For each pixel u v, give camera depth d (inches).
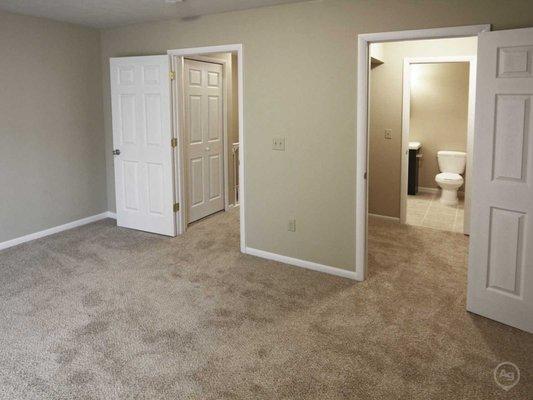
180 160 185.0
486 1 112.7
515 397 85.3
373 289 135.6
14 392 86.6
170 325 113.1
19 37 167.3
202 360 97.9
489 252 113.5
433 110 272.1
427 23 121.5
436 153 276.2
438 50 191.6
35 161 179.0
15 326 112.0
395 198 212.7
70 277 143.6
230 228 199.6
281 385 89.4
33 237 181.6
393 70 202.5
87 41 193.5
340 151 141.3
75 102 192.2
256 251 165.0
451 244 178.2
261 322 114.9
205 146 211.6
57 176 188.5
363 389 88.0
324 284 139.6
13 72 166.9
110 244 176.6
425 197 268.4
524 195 105.0
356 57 133.7
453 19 117.8
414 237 188.1
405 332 109.9
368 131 138.3
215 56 210.5
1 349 101.4
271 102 151.9
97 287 135.9
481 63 107.6
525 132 103.2
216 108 217.3
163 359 98.1
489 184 110.7
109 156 208.5
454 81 263.6
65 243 177.2
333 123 141.0
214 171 220.7
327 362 97.3
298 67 144.3
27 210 178.2
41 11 160.9
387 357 99.0
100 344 104.0
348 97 137.1
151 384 89.4
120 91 187.0
